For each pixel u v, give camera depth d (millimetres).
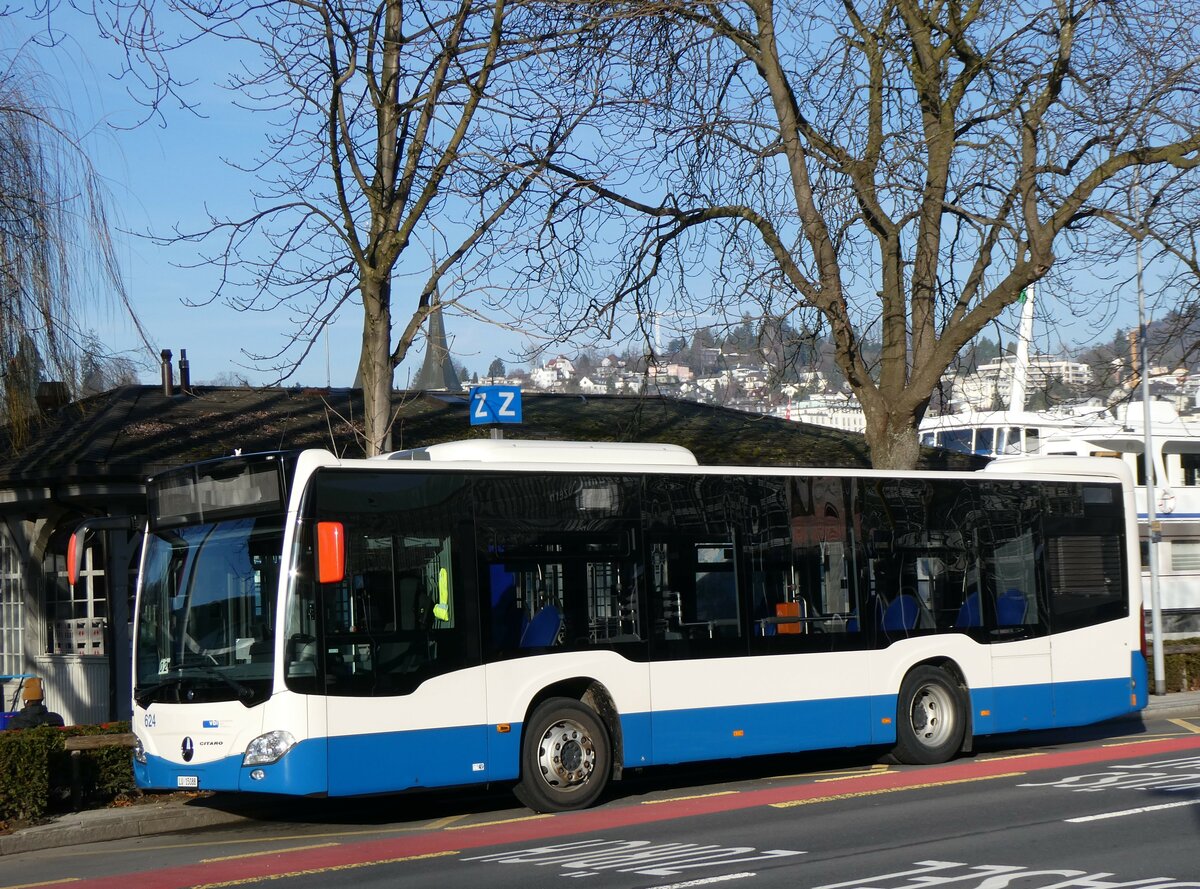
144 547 13273
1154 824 10953
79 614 21984
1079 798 12664
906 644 15984
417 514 12812
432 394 29328
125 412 23906
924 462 31141
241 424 24141
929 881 8797
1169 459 37250
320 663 12008
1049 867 9203
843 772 15992
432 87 16859
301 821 14008
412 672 12500
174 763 12414
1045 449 36844
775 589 15055
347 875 10172
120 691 21000
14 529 22547
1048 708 17172
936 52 21000
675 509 14469
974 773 15102
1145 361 22797
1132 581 18234
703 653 14367
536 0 17641
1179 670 26828
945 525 16594
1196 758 15914
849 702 15430
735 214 21453
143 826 13477
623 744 13695
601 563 13867
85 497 20906
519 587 13312
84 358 17938
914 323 22156
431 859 10781
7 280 17141
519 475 13508
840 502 15773
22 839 12562
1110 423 36469
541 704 13359
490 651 13008
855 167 19891
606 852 10648
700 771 17078
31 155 17469
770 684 14797
